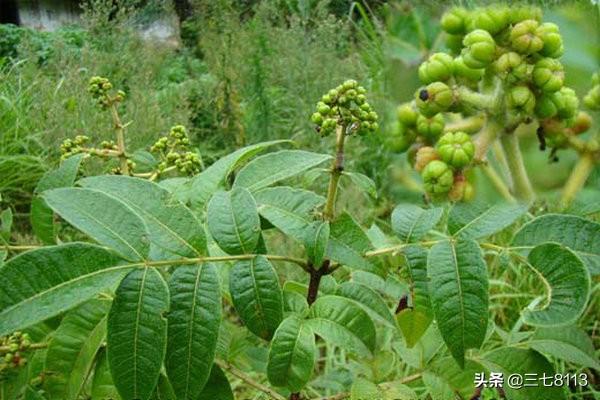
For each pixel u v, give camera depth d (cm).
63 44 244
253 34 233
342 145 55
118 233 47
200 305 48
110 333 46
